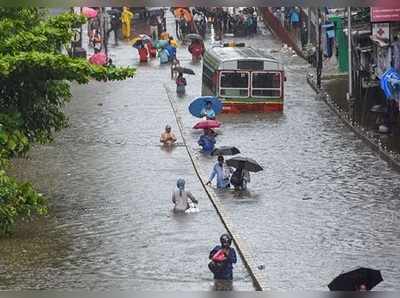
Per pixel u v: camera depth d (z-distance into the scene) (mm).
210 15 145750
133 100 99875
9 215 50312
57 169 70625
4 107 58062
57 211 58875
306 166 70688
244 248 50750
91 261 49219
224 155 68875
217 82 93375
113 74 56969
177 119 89688
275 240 52250
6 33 56750
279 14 143250
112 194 63281
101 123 88000
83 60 56688
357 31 92938
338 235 53125
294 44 132250
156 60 127438
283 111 93500
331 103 94688
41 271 47562
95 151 76688
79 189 64688
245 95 93312
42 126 61875
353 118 86750
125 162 72938
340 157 73438
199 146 77938
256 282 45844
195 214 58344
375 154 74125
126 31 145375
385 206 59219
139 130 85125
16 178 67812
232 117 91500
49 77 57031
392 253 49750
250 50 100000
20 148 55750
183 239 53094
